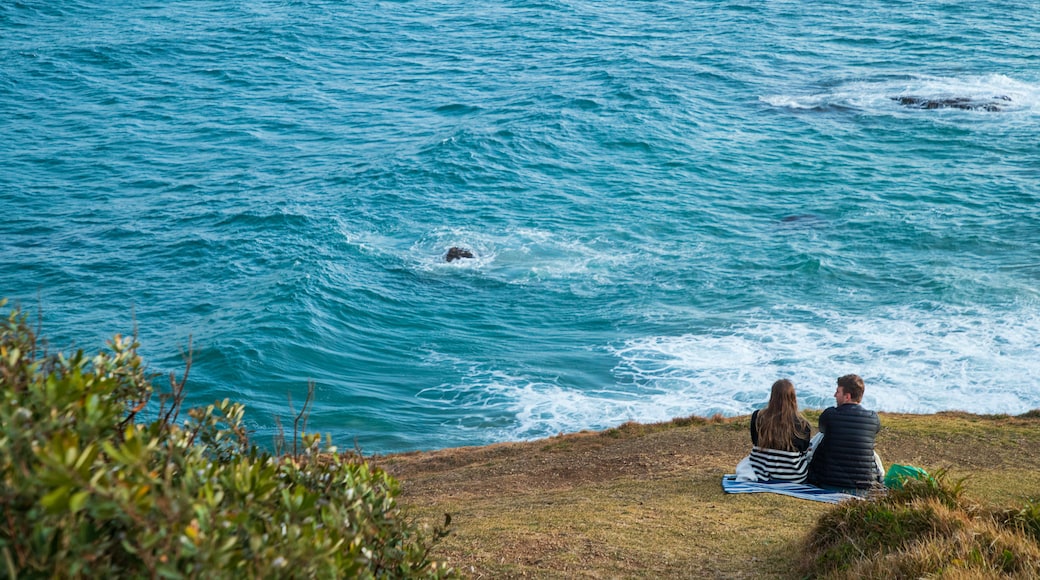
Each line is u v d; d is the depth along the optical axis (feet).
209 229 183.01
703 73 297.33
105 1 457.68
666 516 46.44
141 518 13.66
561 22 396.78
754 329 132.46
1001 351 119.14
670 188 200.64
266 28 395.34
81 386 15.65
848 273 150.61
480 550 40.57
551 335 136.46
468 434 110.63
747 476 52.90
